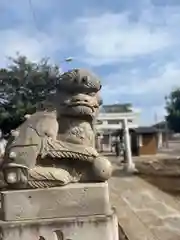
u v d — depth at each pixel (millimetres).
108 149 47188
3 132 20891
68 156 4578
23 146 4516
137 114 23609
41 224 4285
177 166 25281
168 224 8828
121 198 12680
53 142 4586
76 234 4324
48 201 4391
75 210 4410
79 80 4672
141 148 39656
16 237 4254
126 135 22609
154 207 10977
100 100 4945
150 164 27562
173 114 73250
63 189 4418
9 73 20047
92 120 4844
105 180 4664
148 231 8188
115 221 4484
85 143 4742
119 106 27297
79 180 4660
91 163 4633
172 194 13438
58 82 4840
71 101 4691
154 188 15055
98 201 4441
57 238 4305
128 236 7773
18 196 4367
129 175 20203
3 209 4391
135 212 10250
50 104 4855
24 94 20031
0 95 20156
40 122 4633
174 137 86938
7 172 4477
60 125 4809
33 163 4492
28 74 20047
